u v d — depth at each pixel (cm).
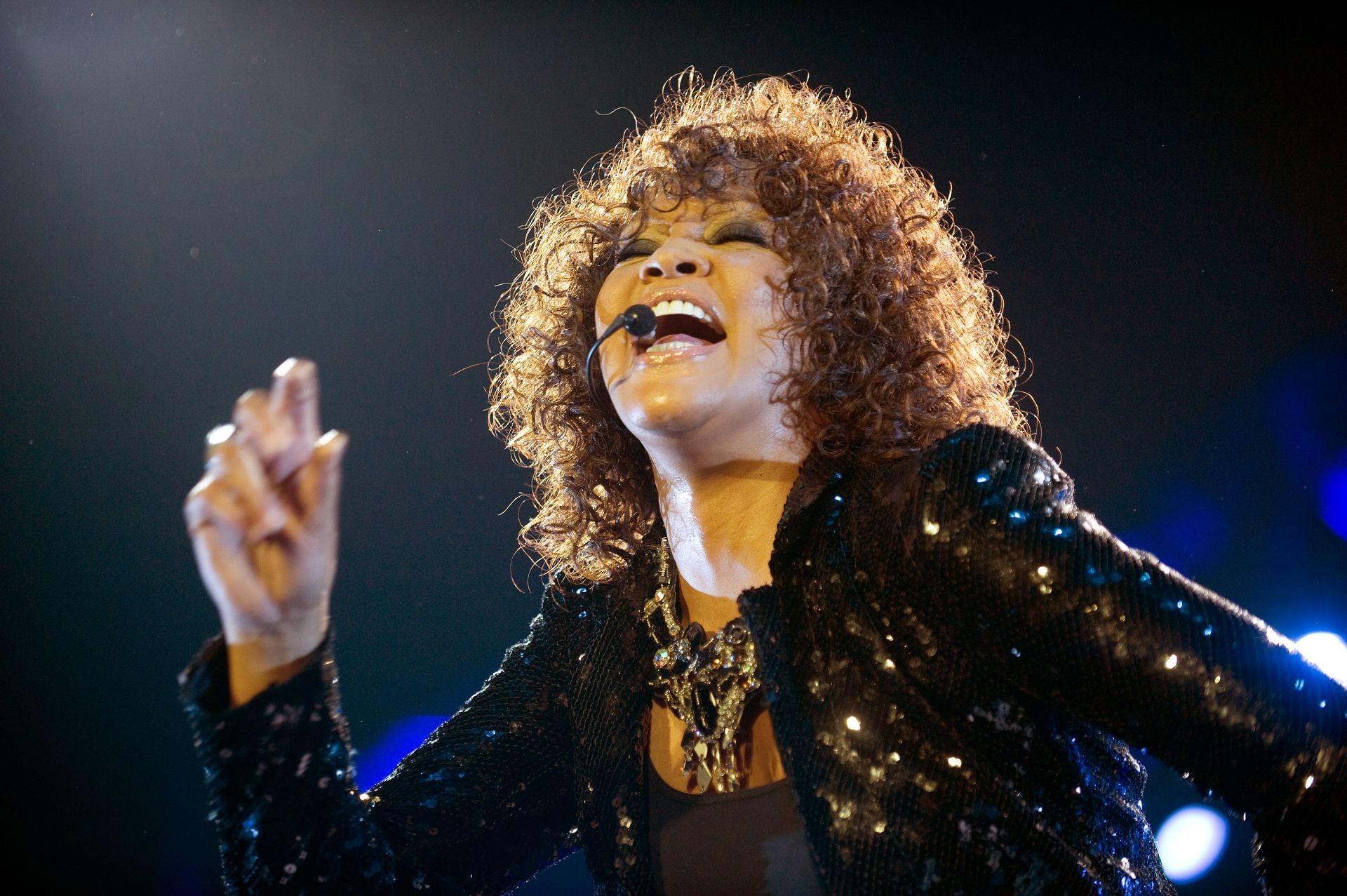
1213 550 1080
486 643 1153
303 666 267
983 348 366
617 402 299
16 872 1086
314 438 249
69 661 1199
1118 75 1188
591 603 334
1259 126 1160
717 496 299
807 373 299
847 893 248
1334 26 1137
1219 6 1158
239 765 266
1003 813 244
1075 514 252
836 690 261
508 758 325
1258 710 221
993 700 251
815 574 274
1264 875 223
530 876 338
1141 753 276
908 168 394
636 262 316
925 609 256
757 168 320
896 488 267
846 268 313
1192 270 1151
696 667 293
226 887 284
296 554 251
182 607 1227
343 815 280
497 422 426
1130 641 229
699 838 278
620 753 297
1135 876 260
